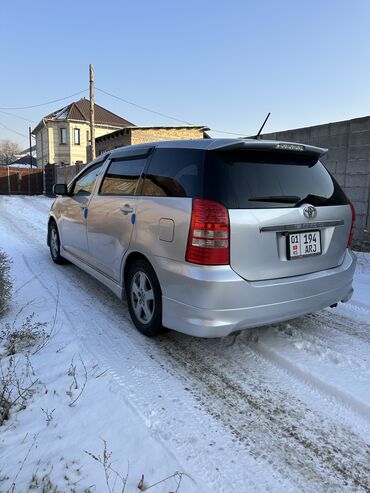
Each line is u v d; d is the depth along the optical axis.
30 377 2.83
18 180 25.42
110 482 1.94
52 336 3.50
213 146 2.94
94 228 4.36
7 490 1.86
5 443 2.19
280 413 2.55
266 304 2.87
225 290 2.72
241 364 3.14
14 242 7.93
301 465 2.13
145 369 3.02
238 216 2.74
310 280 3.07
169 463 2.09
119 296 3.88
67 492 1.87
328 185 3.37
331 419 2.50
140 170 3.64
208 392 2.75
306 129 7.70
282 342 3.46
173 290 2.97
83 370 2.95
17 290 4.68
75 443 2.20
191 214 2.79
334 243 3.29
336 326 3.85
